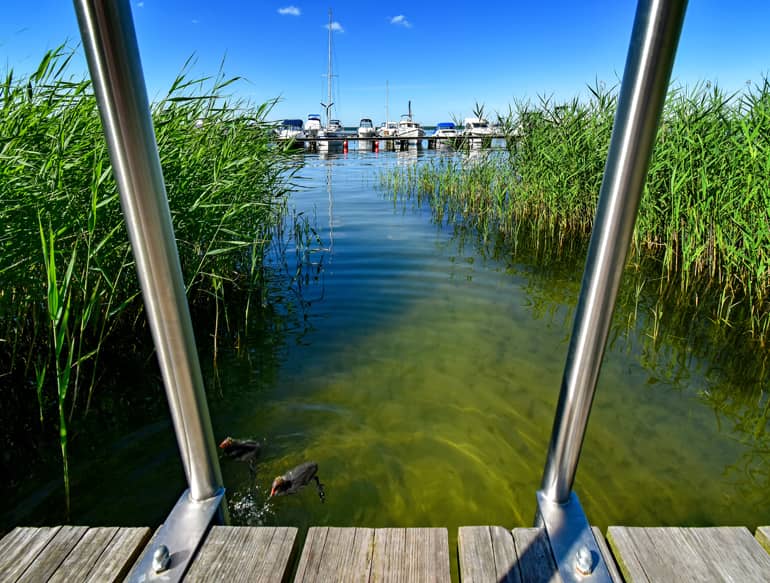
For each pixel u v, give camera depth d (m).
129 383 3.82
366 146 40.78
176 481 2.79
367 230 9.92
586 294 1.10
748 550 1.35
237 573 1.28
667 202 6.73
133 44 0.89
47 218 3.23
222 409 3.55
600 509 2.64
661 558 1.32
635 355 4.46
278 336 4.82
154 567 1.26
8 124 3.08
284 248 8.17
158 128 4.10
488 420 3.43
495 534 1.41
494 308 5.65
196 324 5.10
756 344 4.65
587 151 8.28
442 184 13.25
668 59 0.85
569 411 1.25
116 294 4.14
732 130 5.59
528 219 10.25
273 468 2.92
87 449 3.07
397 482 2.82
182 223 4.33
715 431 3.34
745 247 5.21
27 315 3.78
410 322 5.19
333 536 1.43
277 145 6.42
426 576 1.30
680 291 6.11
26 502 2.64
